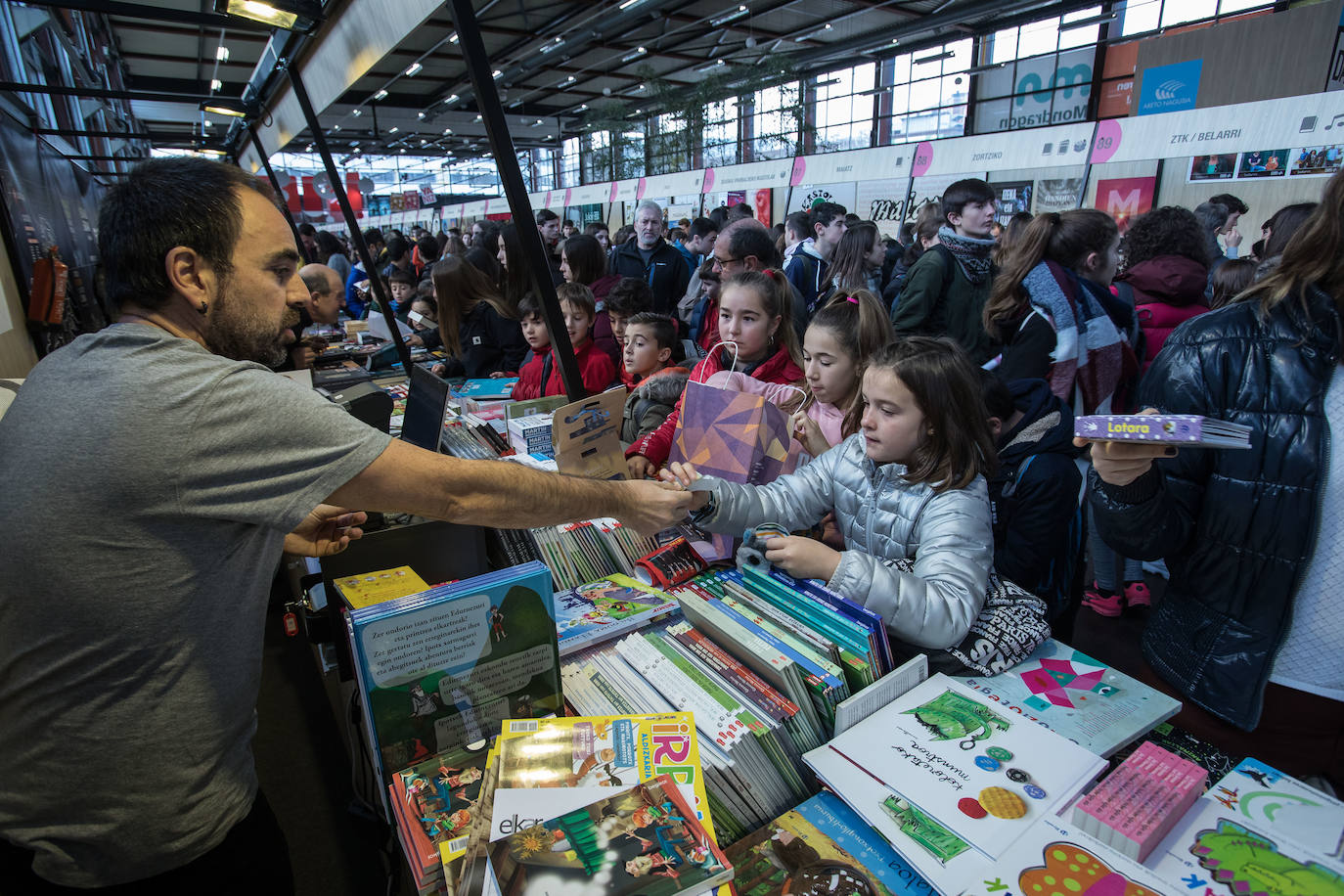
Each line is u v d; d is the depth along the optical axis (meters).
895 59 12.23
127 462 0.79
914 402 1.23
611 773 0.87
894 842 0.81
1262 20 4.58
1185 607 1.24
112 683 0.87
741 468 1.43
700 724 0.97
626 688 1.10
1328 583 1.06
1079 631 2.74
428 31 10.01
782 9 11.24
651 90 15.98
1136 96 5.35
